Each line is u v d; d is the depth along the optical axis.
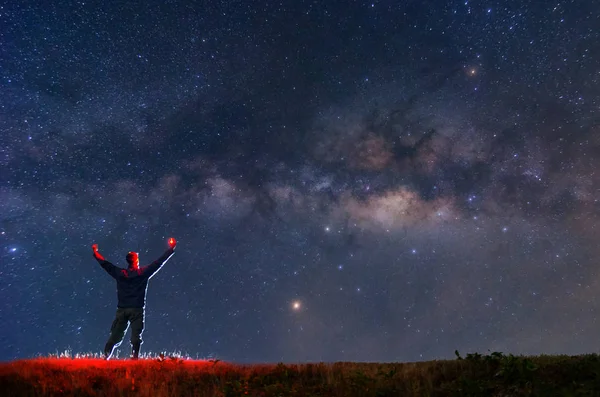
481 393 5.31
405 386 5.87
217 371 7.38
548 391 4.78
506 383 5.50
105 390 6.06
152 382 6.41
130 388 6.12
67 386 6.12
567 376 5.34
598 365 5.37
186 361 8.67
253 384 6.61
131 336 9.62
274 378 6.80
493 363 6.32
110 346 9.49
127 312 9.64
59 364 7.59
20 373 6.59
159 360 7.93
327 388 6.16
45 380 6.30
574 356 6.74
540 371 5.64
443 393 5.57
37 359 8.16
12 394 5.73
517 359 5.91
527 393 5.06
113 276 9.78
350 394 5.72
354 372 6.84
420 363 7.66
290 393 5.96
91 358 8.97
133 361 8.45
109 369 7.28
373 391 5.70
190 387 6.42
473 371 6.16
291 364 8.12
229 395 5.86
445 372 6.28
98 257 9.84
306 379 6.80
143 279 9.87
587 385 4.90
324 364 7.94
